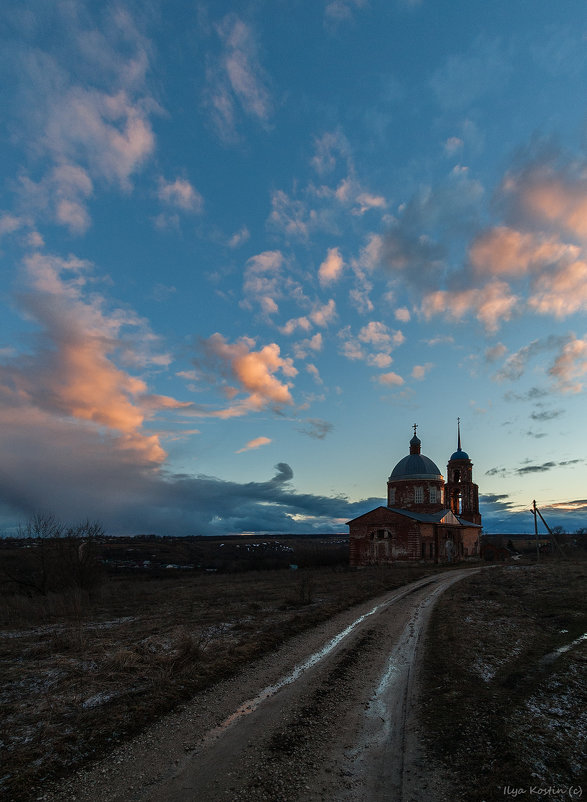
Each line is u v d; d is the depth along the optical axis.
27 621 17.44
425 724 7.65
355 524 56.06
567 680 9.48
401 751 6.74
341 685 9.66
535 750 6.61
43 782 5.88
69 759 6.48
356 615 17.86
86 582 27.17
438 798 5.52
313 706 8.46
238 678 10.05
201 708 8.34
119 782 5.88
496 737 6.97
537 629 14.52
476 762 6.31
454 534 61.03
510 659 11.21
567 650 11.84
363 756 6.60
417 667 11.01
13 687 9.55
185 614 17.73
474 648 12.24
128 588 29.55
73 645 12.55
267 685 9.64
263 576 39.38
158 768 6.23
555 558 51.28
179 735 7.23
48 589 26.48
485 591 23.64
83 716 7.89
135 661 10.98
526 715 7.79
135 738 7.12
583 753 6.58
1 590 26.53
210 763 6.36
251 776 6.01
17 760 6.39
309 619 16.19
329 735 7.27
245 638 13.37
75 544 27.73
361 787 5.78
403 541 52.53
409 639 13.89
